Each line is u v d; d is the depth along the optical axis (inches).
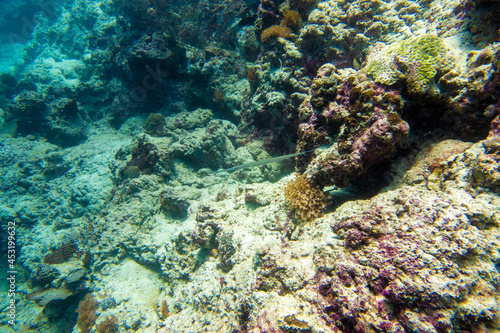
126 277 324.2
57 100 624.4
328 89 189.5
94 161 532.7
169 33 523.2
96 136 629.6
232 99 443.5
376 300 91.6
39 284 382.6
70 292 359.9
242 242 213.0
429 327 76.5
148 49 498.9
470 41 165.8
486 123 135.6
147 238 352.5
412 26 228.8
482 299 77.0
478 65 144.7
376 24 248.5
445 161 130.0
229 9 522.0
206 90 491.2
